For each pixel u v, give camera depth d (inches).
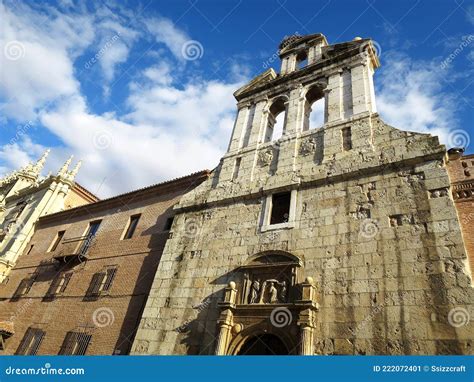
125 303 751.7
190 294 581.6
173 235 700.0
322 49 832.9
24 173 1815.9
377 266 449.4
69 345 747.4
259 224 604.7
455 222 430.0
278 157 691.4
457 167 502.9
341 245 495.5
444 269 404.8
